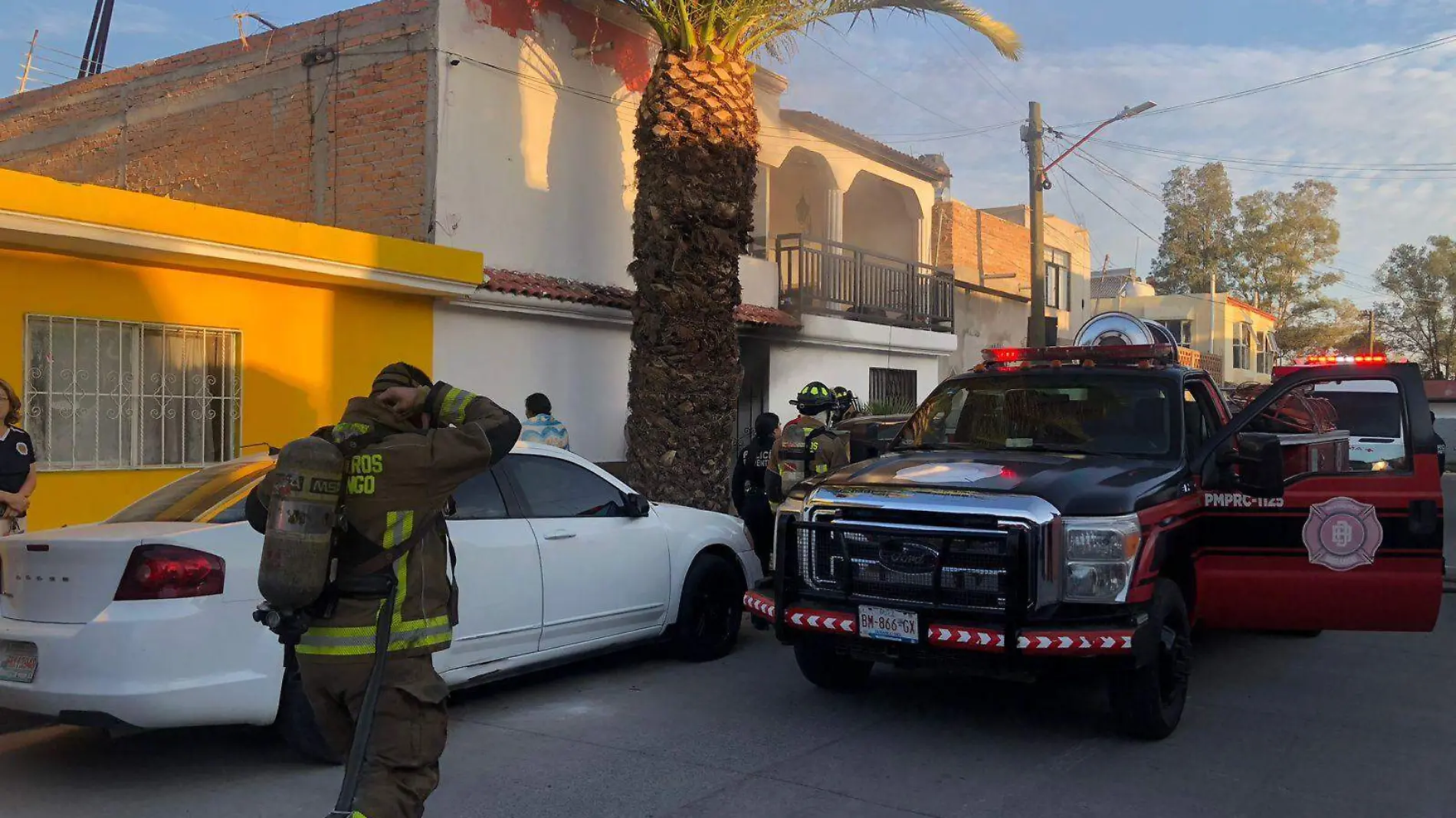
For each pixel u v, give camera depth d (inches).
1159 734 216.2
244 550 192.2
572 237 488.4
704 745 213.8
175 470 339.0
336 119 458.9
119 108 546.6
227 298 352.2
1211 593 240.1
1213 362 1253.1
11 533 252.7
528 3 466.0
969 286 865.5
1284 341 2192.4
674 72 410.0
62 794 185.2
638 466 409.1
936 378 792.3
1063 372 270.4
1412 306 2463.1
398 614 133.3
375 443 134.4
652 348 407.8
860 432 370.9
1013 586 197.9
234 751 210.1
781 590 224.8
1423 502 228.2
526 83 466.9
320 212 461.4
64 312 311.6
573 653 251.6
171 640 180.9
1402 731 226.2
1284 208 2239.2
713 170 408.2
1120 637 194.4
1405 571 228.4
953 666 205.6
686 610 281.4
